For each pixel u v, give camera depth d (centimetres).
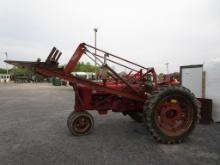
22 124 627
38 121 666
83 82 480
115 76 512
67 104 1064
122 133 518
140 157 372
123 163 348
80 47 484
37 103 1109
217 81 629
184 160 358
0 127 593
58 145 438
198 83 756
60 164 349
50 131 546
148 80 540
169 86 456
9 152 405
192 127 452
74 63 481
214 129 550
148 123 432
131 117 618
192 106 455
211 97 647
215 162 350
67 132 534
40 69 464
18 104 1076
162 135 433
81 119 501
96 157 374
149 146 427
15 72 4912
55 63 471
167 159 362
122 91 493
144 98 506
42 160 365
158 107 437
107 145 434
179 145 432
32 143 454
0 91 2027
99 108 517
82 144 442
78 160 362
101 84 494
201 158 366
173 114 456
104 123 619
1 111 863
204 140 461
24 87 2759
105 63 496
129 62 532
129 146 427
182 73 838
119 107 526
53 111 852
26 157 379
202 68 734
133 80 550
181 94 448
